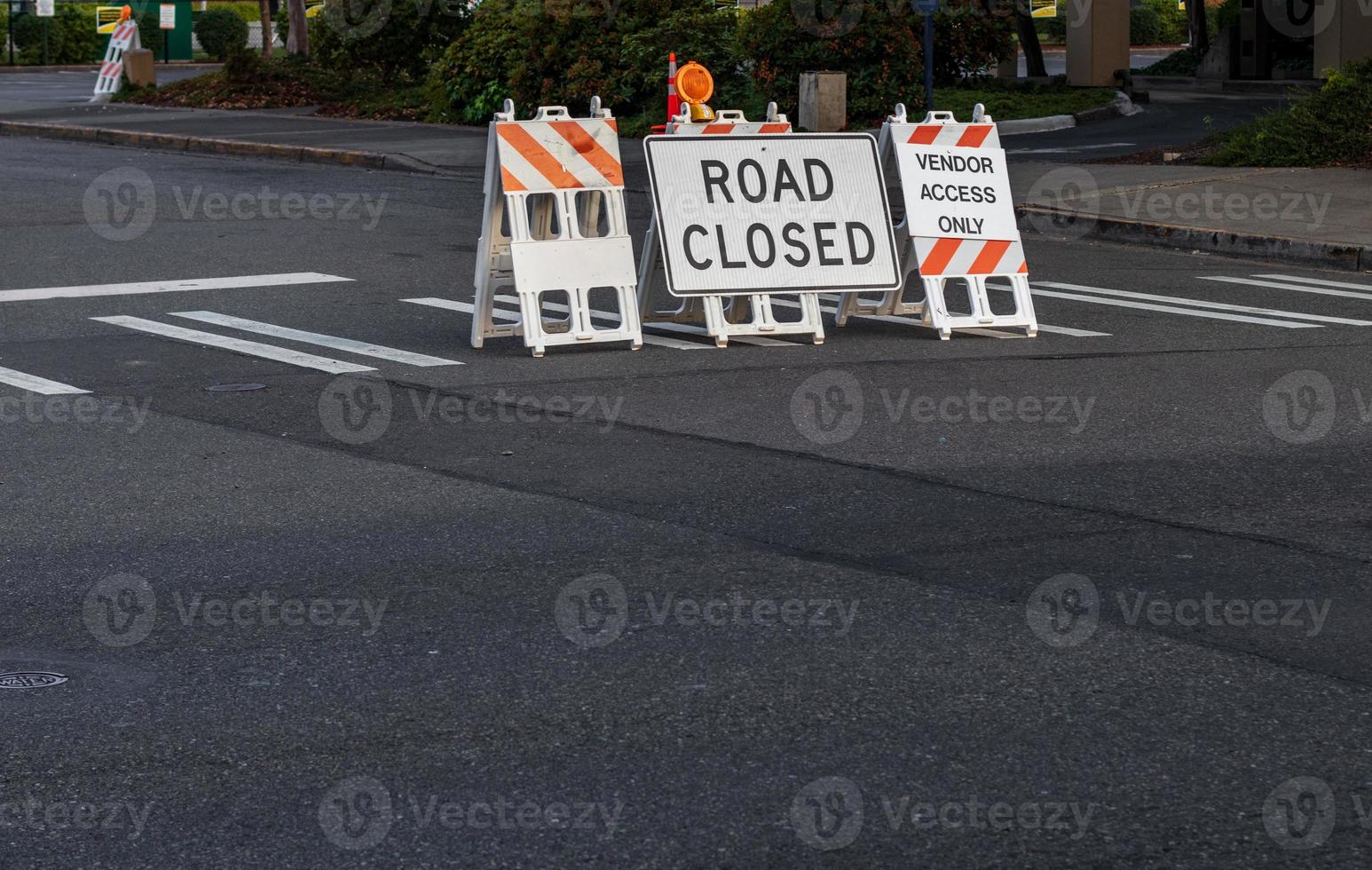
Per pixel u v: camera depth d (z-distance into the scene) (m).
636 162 44.12
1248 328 23.47
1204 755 9.44
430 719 9.91
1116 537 13.54
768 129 22.59
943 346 22.09
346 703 10.15
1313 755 9.45
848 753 9.45
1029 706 10.11
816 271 22.20
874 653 10.94
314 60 66.25
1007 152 44.59
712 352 21.56
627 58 53.25
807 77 48.44
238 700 10.21
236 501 14.59
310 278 27.47
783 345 22.14
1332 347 22.02
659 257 22.61
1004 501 14.62
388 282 27.12
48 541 13.44
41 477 15.37
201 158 48.72
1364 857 8.28
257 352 21.31
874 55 50.44
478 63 56.09
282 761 9.36
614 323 23.50
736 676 10.56
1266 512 14.29
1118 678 10.55
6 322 23.31
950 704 10.12
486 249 21.44
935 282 22.58
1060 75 62.41
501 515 14.15
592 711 10.02
